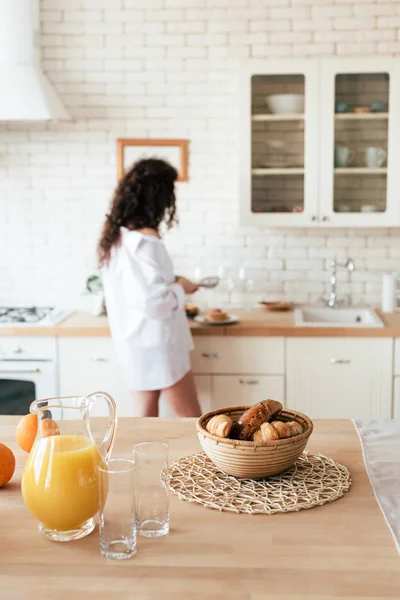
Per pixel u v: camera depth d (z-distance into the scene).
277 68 3.84
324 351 3.72
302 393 3.76
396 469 1.65
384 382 3.72
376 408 3.74
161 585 1.17
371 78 3.84
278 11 4.09
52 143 4.28
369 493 1.53
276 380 3.76
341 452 1.77
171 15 4.14
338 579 1.19
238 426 1.59
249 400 3.79
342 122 3.88
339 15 4.07
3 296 4.40
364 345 3.70
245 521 1.40
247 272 4.33
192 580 1.19
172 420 2.04
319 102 3.86
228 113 4.20
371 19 4.06
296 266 4.32
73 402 1.46
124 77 4.20
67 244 4.35
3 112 3.69
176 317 3.43
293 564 1.24
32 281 4.38
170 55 4.17
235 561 1.25
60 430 1.37
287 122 3.90
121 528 1.26
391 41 4.07
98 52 4.19
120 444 1.82
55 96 3.90
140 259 3.33
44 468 1.32
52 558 1.27
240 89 3.87
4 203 4.34
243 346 3.75
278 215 3.95
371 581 1.18
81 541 1.34
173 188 3.46
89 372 3.79
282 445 1.50
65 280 4.38
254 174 3.94
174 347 3.40
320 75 3.84
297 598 1.13
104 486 1.27
